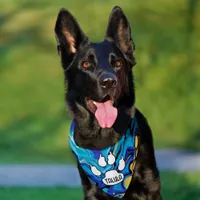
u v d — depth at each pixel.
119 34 6.73
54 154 15.58
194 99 21.73
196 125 20.09
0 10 30.41
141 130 6.89
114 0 27.25
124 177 6.73
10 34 28.09
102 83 6.34
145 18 25.55
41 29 28.27
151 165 6.82
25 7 30.58
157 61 23.19
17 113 21.48
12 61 25.92
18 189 11.31
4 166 13.65
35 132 18.88
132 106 6.70
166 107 21.36
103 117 6.39
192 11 25.23
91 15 26.75
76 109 6.73
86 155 6.77
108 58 6.52
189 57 23.72
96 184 6.86
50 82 24.09
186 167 13.21
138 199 6.83
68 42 6.72
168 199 10.27
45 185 11.62
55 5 30.02
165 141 17.66
